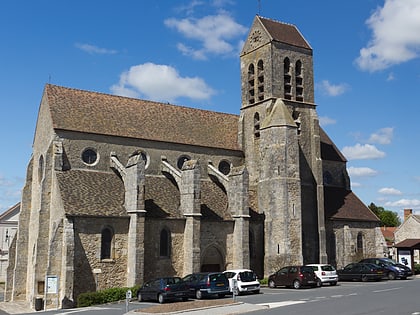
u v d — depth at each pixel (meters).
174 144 49.25
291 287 40.56
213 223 44.34
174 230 42.38
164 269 41.31
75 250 37.75
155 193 44.53
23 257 46.59
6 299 46.28
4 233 80.62
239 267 44.03
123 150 46.28
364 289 36.47
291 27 56.41
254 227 47.88
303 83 54.38
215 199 47.09
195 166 42.81
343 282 46.00
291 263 46.12
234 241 45.06
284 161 48.16
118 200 41.75
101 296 35.66
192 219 41.94
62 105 45.50
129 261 39.56
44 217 41.56
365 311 23.69
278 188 47.78
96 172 44.09
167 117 51.62
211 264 44.19
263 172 49.66
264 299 31.77
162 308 27.12
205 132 52.84
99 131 45.09
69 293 36.38
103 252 39.25
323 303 27.72
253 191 51.12
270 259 46.97
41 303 38.22
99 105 47.97
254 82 54.22
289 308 25.94
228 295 35.78
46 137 45.25
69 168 42.94
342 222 54.12
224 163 52.53
